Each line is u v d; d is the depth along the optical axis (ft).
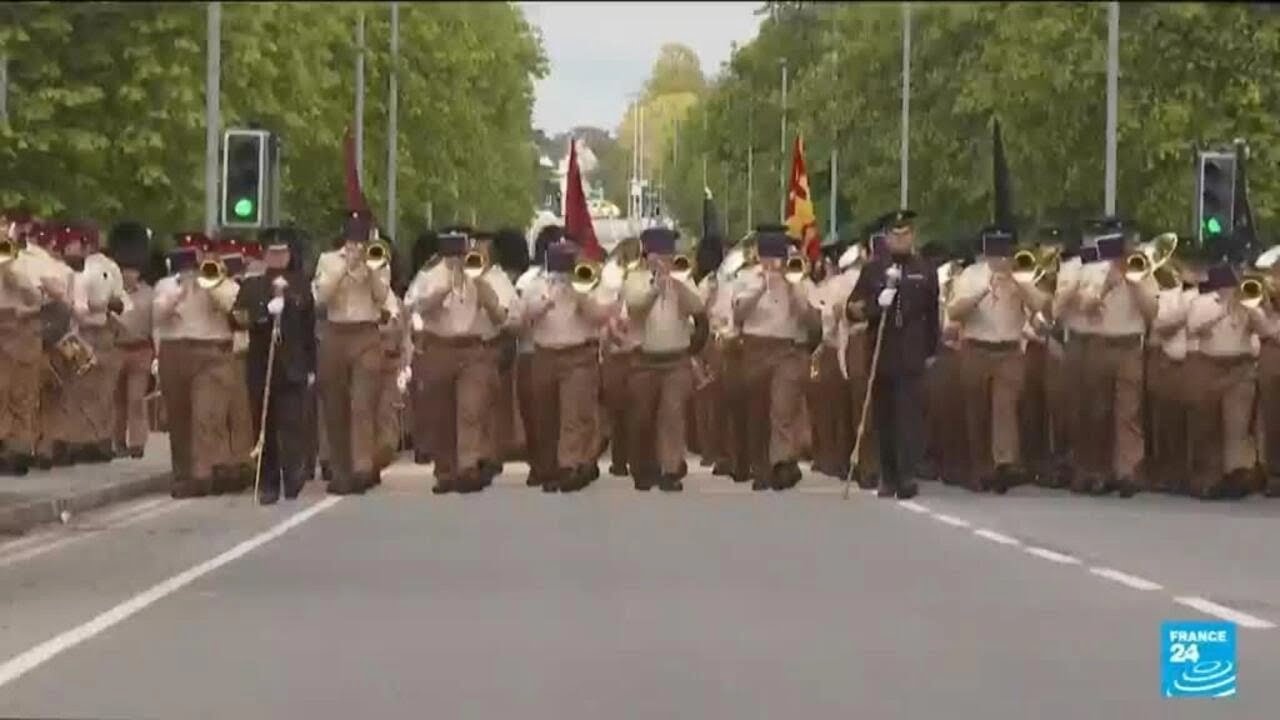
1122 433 192.65
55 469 205.05
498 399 195.11
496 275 190.80
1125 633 107.24
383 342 191.93
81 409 211.20
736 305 196.24
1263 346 191.93
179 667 97.14
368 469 191.83
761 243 196.95
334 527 161.07
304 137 359.87
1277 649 103.19
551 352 192.44
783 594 121.49
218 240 240.12
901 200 394.11
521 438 216.54
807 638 105.19
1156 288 191.42
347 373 189.37
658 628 108.47
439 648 102.17
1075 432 195.21
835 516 169.89
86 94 289.33
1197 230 236.63
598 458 211.00
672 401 193.77
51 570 134.21
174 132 302.25
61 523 165.89
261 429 182.60
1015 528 160.66
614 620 111.24
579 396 193.06
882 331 186.19
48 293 198.18
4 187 299.17
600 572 131.95
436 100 449.06
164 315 188.24
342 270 188.75
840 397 208.74
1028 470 203.41
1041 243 220.23
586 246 249.14
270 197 246.06
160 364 189.06
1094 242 193.16
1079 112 319.06
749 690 91.30
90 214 305.53
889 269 186.29
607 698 89.35
